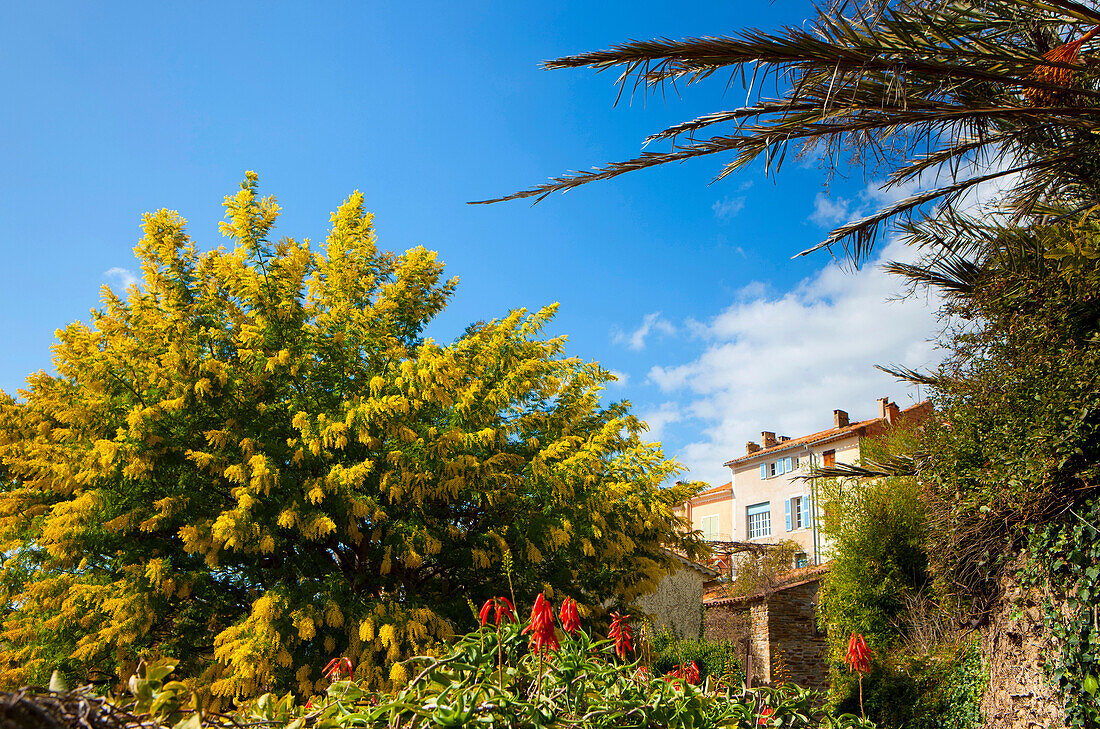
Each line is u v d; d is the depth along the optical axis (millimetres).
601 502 9539
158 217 9531
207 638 8852
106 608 7754
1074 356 6551
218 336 9344
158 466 8414
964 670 9977
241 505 7609
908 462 10867
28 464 8555
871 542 14750
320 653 8242
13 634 8422
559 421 10820
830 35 5504
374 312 9648
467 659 2682
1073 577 6500
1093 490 6391
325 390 9320
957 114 5699
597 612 9820
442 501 9672
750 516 32406
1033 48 6547
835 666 14203
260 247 9641
